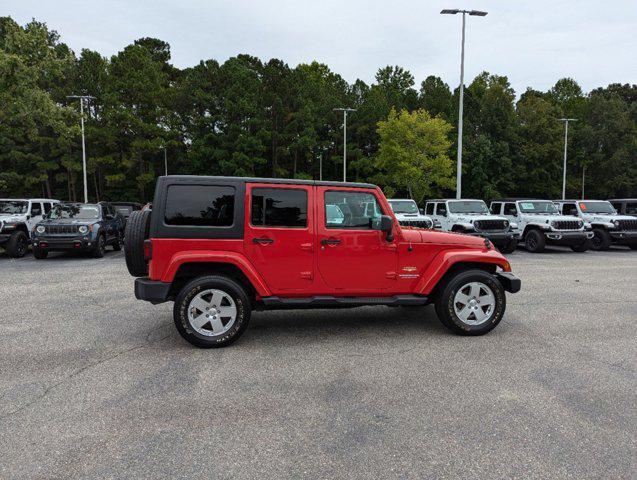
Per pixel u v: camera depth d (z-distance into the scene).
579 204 18.33
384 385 4.10
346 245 5.36
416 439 3.17
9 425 3.35
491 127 54.84
